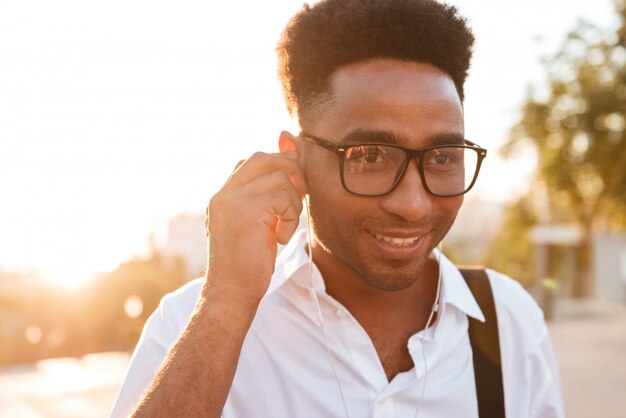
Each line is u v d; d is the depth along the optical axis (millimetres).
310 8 1592
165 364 1366
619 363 8383
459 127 1499
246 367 1705
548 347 1881
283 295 1742
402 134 1441
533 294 17688
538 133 19969
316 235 1600
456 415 1670
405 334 1713
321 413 1634
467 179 1510
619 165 19438
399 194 1434
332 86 1494
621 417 5934
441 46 1473
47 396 6719
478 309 1745
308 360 1672
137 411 1325
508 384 1758
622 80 18781
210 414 1333
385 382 1646
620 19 18734
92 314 11734
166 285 12578
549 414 1793
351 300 1704
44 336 11375
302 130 1571
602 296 21000
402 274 1504
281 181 1482
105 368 8523
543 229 21422
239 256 1418
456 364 1710
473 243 36750
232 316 1389
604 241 21141
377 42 1454
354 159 1461
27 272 11867
